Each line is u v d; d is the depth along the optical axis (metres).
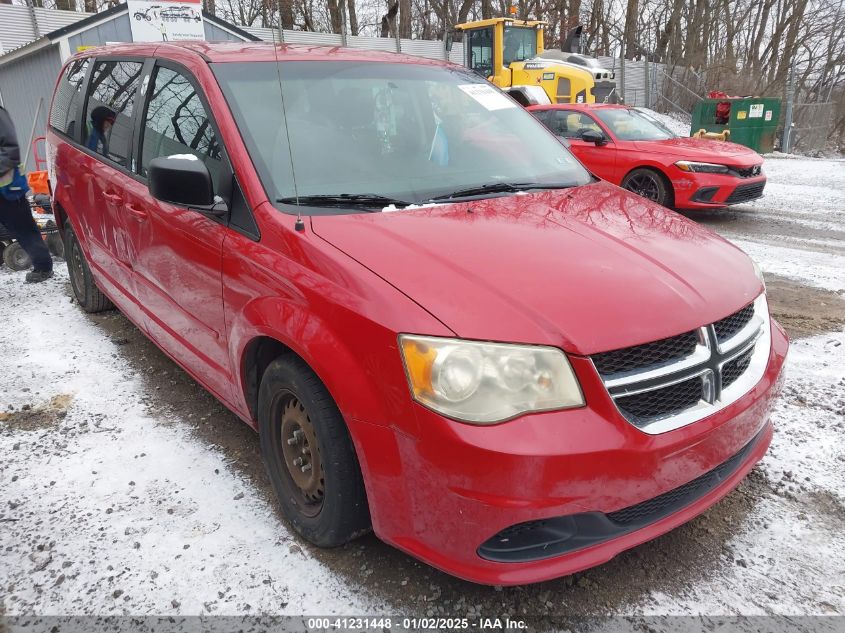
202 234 2.79
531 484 1.83
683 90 26.28
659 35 33.22
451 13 30.61
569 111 10.07
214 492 2.85
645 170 8.98
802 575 2.36
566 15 30.19
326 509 2.30
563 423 1.87
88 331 4.75
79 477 2.96
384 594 2.27
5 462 3.08
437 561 2.02
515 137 3.49
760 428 2.38
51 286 5.87
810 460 3.05
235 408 2.91
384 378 1.98
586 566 2.00
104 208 3.91
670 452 1.99
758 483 2.89
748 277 2.46
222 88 2.85
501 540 1.94
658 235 2.60
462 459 1.85
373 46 21.95
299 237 2.34
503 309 1.96
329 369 2.09
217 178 2.73
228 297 2.65
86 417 3.50
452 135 3.26
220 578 2.35
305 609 2.21
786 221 8.83
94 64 4.43
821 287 5.78
